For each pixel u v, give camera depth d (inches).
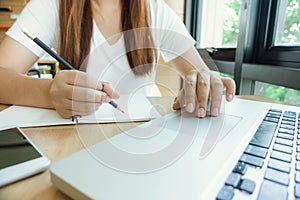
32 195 6.5
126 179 6.4
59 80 13.6
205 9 50.1
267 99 20.4
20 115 13.8
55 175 6.6
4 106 15.8
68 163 7.2
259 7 31.8
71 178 6.4
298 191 5.9
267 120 12.5
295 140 9.5
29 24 22.1
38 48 21.6
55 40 24.9
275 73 25.7
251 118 12.9
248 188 6.0
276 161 7.5
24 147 8.9
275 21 30.4
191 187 6.1
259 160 7.6
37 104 15.3
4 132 10.3
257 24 32.3
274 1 30.2
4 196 6.5
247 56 33.0
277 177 6.6
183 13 52.2
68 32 21.4
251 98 20.7
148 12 25.1
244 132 10.5
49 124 12.4
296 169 7.0
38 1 24.2
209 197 5.7
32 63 22.1
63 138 10.7
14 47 20.6
